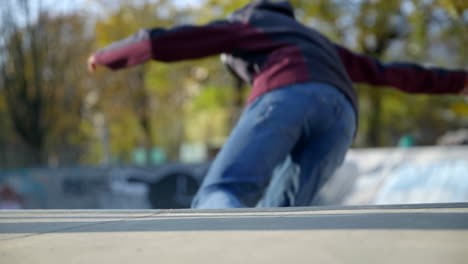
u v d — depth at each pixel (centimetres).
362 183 753
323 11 1348
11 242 99
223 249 78
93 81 1734
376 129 1469
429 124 1739
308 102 229
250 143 221
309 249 74
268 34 248
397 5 1288
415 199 706
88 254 81
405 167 723
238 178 213
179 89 1897
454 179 672
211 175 222
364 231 86
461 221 91
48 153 1427
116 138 2384
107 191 912
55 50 1288
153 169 918
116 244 89
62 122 1445
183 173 917
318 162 233
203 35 247
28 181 907
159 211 138
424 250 69
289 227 95
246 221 108
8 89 1242
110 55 253
